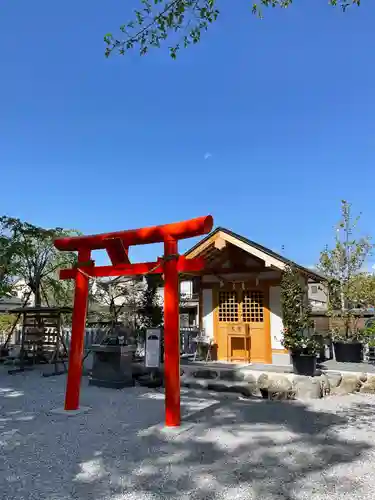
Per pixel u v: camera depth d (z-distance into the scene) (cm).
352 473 373
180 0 440
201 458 412
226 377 822
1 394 759
